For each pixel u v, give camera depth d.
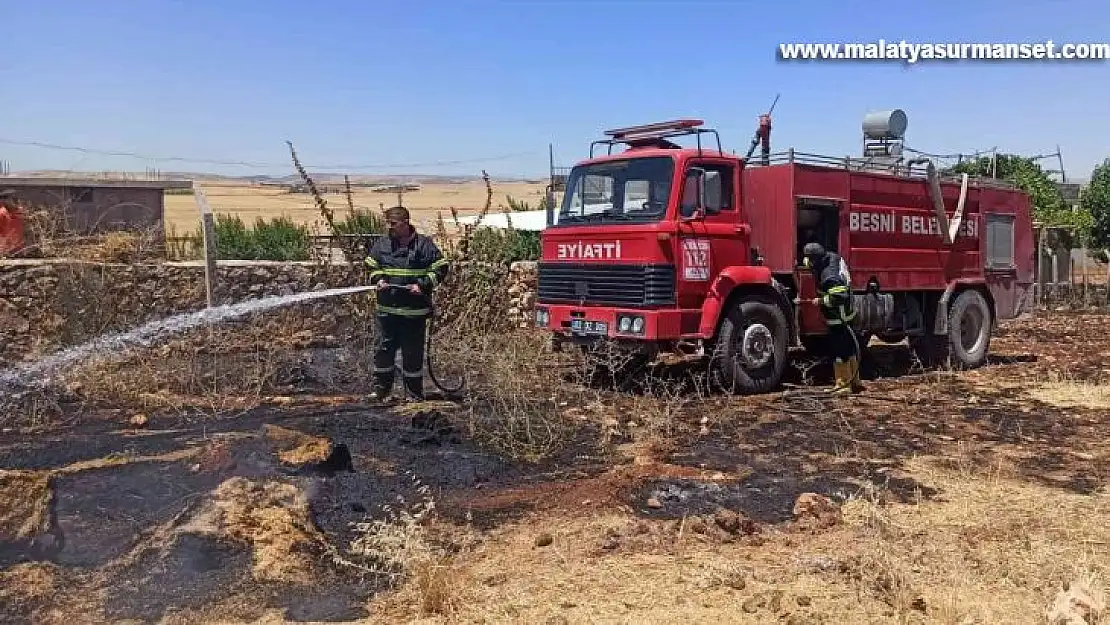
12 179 12.62
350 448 7.22
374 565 4.99
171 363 9.95
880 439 8.28
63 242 11.47
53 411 8.27
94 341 10.43
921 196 12.54
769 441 8.14
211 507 5.16
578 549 5.33
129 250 11.70
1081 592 4.50
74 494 5.52
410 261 9.03
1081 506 6.32
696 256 9.95
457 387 9.95
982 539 5.59
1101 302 24.27
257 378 9.81
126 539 5.02
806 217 11.24
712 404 9.84
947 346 12.91
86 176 14.25
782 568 5.09
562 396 9.78
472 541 5.42
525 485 6.58
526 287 13.70
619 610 4.52
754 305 10.41
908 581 4.80
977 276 13.62
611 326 10.05
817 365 12.40
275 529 5.05
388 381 9.23
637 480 6.71
